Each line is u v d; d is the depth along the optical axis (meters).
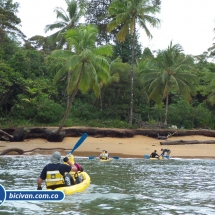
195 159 24.62
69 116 41.34
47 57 47.59
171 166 19.27
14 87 39.31
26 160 21.00
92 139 32.88
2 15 48.31
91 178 13.82
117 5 40.09
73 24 39.62
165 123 41.06
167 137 35.94
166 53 40.66
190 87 41.62
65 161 10.35
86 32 29.67
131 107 39.78
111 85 42.62
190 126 45.62
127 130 35.22
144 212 8.20
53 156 9.74
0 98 38.56
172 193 10.73
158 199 9.76
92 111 43.50
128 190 11.09
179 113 45.38
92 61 29.14
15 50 46.03
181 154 26.61
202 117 46.12
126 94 43.31
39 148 26.92
